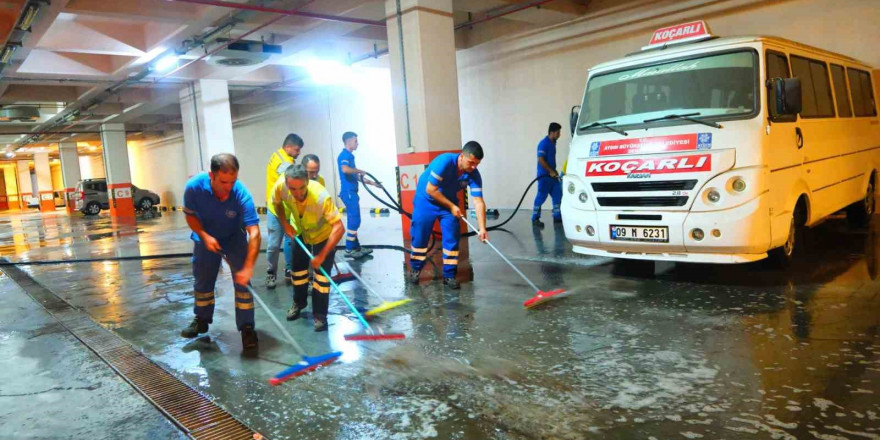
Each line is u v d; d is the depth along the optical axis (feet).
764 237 14.28
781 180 15.06
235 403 10.12
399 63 29.04
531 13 33.83
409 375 10.93
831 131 18.60
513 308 15.16
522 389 9.96
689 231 14.84
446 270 18.12
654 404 9.06
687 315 13.38
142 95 54.39
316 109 57.57
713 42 15.83
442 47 28.86
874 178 23.13
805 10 27.04
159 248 34.22
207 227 13.10
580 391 9.73
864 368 9.75
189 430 9.16
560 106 36.91
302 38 37.68
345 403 9.85
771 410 8.58
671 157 15.03
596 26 34.45
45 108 62.28
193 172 49.08
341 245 29.35
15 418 10.03
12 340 15.23
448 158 17.44
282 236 19.85
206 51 37.24
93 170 120.78
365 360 11.88
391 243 28.73
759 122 14.33
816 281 15.30
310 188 13.74
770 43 15.49
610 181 16.07
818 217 17.66
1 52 33.60
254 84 52.31
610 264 19.79
